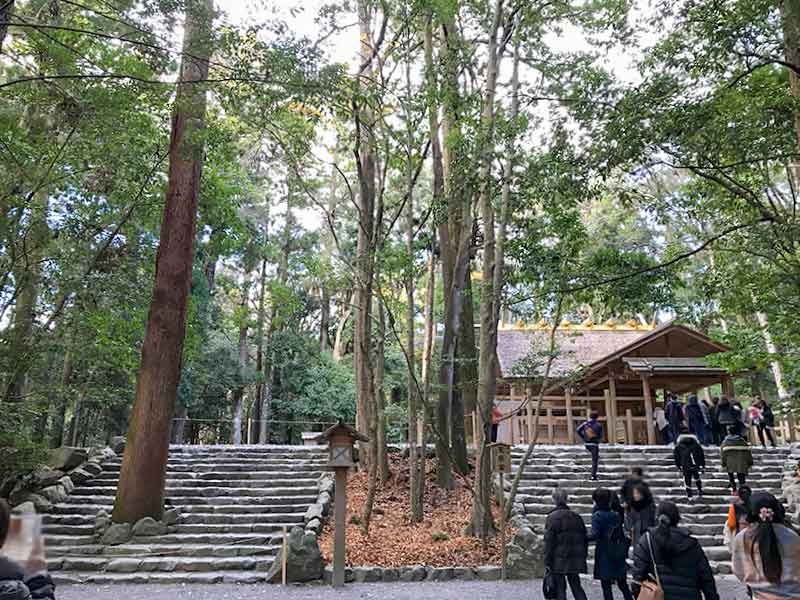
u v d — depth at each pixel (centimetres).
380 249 1251
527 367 1132
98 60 1279
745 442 1246
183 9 891
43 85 1229
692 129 740
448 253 1502
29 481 1279
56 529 1137
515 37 1167
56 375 1852
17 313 1388
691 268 1636
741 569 400
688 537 421
